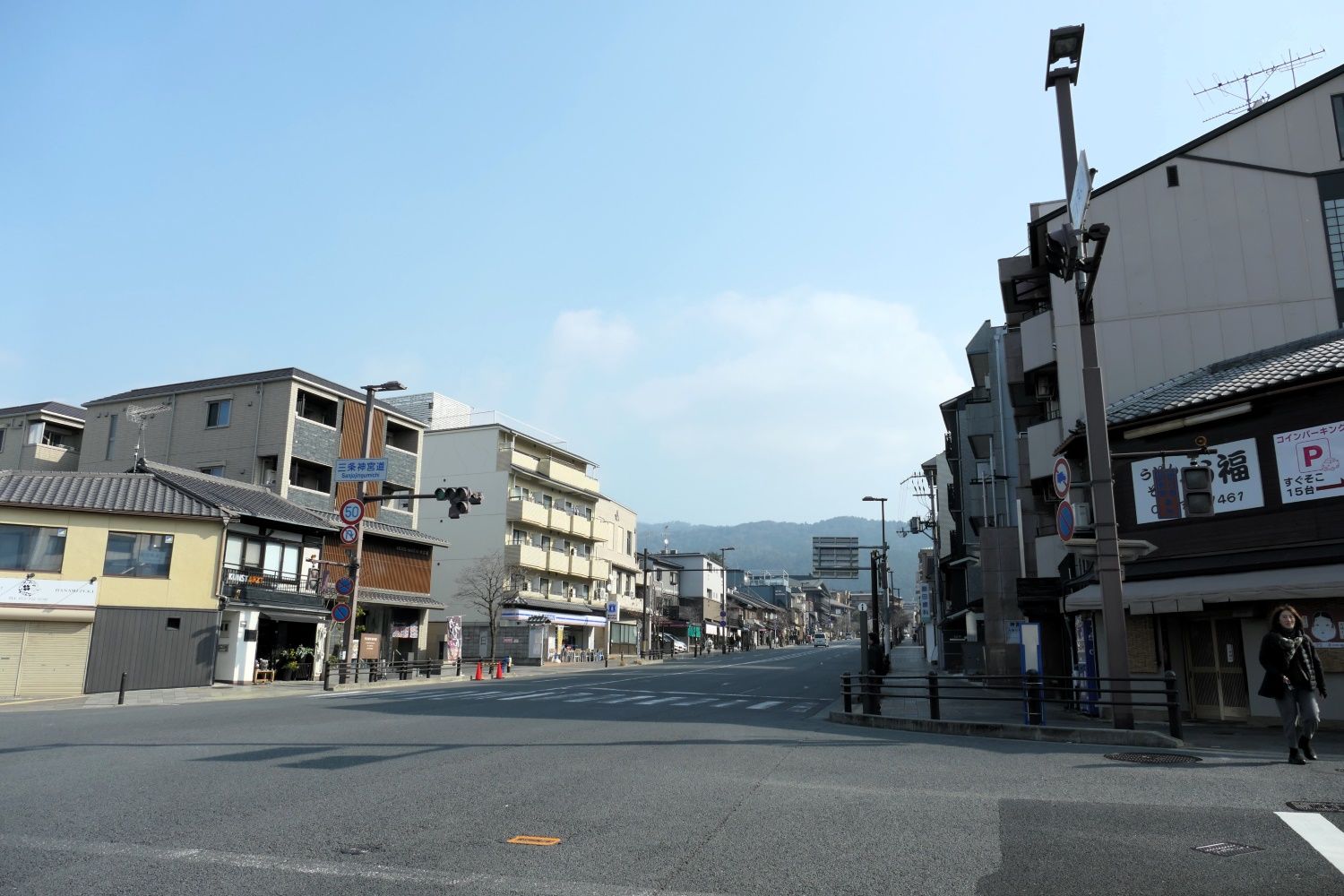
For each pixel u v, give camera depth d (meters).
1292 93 21.81
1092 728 12.85
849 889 5.20
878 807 7.47
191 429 38.47
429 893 5.14
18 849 6.13
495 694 24.58
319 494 38.41
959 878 5.38
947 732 14.15
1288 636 10.25
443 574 53.31
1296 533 15.27
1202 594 15.20
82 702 21.73
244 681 29.52
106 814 7.30
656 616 81.44
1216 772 9.31
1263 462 15.93
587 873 5.55
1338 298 20.69
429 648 52.00
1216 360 21.30
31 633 24.75
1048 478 24.58
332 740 12.45
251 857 5.95
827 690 29.17
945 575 55.28
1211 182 22.12
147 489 28.81
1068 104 14.09
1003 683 29.27
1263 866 5.55
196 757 10.59
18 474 26.80
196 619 28.17
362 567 40.03
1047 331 24.52
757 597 134.12
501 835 6.56
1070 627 22.84
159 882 5.36
